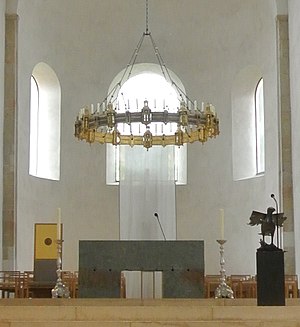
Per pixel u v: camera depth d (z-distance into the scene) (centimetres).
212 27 1978
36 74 1933
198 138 1457
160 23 2014
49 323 747
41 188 1875
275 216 1001
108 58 2005
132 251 1188
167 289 1184
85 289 1182
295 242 1645
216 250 1933
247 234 1875
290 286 1369
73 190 1947
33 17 1847
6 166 1720
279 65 1720
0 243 1689
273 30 1780
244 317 811
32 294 1388
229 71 1962
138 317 817
